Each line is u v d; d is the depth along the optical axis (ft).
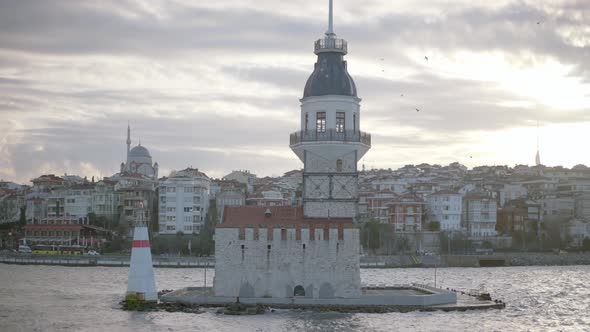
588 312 616.39
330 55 574.56
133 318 520.42
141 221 570.05
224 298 542.57
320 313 523.70
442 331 479.41
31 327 503.61
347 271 537.65
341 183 557.74
